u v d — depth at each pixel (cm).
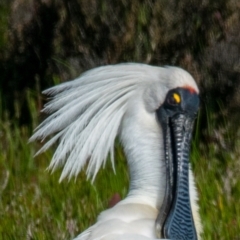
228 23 1642
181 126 918
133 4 1670
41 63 1741
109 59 1686
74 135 919
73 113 925
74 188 1350
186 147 919
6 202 1348
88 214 1266
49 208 1302
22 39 1759
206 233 1232
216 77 1625
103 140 921
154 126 924
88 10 1702
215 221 1266
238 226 1249
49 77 1733
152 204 916
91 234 864
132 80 926
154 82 925
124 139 930
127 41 1670
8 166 1472
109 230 864
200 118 1600
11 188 1408
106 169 1395
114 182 1364
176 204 913
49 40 1741
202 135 1570
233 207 1307
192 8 1650
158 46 1653
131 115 926
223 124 1587
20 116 1666
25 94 1705
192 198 956
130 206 901
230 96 1609
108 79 927
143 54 1662
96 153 921
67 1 1723
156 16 1656
